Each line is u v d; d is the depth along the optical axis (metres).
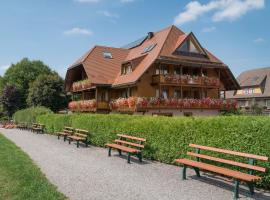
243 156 9.15
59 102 58.25
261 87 58.75
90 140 19.58
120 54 39.88
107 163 13.10
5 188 8.66
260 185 9.27
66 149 17.59
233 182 9.87
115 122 16.84
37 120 34.75
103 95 37.28
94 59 37.28
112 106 34.25
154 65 32.75
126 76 33.31
